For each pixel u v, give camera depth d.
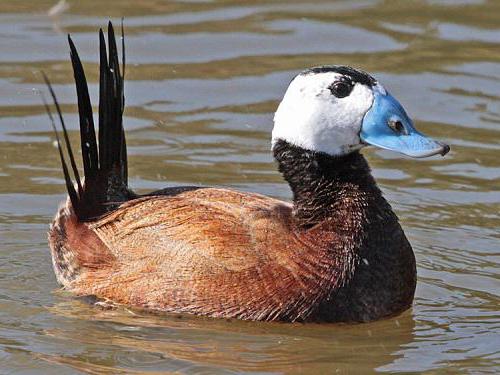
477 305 11.60
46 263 12.33
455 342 10.76
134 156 14.81
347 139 11.05
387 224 11.05
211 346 10.45
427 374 10.12
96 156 11.62
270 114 16.05
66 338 10.61
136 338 10.59
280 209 11.21
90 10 19.14
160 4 19.52
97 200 11.62
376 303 10.85
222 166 14.65
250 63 17.48
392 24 18.81
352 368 10.22
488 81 16.91
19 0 19.47
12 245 12.66
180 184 14.12
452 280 12.16
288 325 10.69
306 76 11.15
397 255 11.00
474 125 15.75
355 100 11.01
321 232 10.89
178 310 10.84
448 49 17.92
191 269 10.82
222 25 18.70
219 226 10.92
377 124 10.99
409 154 10.85
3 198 13.66
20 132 15.43
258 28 18.61
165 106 16.25
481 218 13.52
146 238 11.11
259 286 10.66
